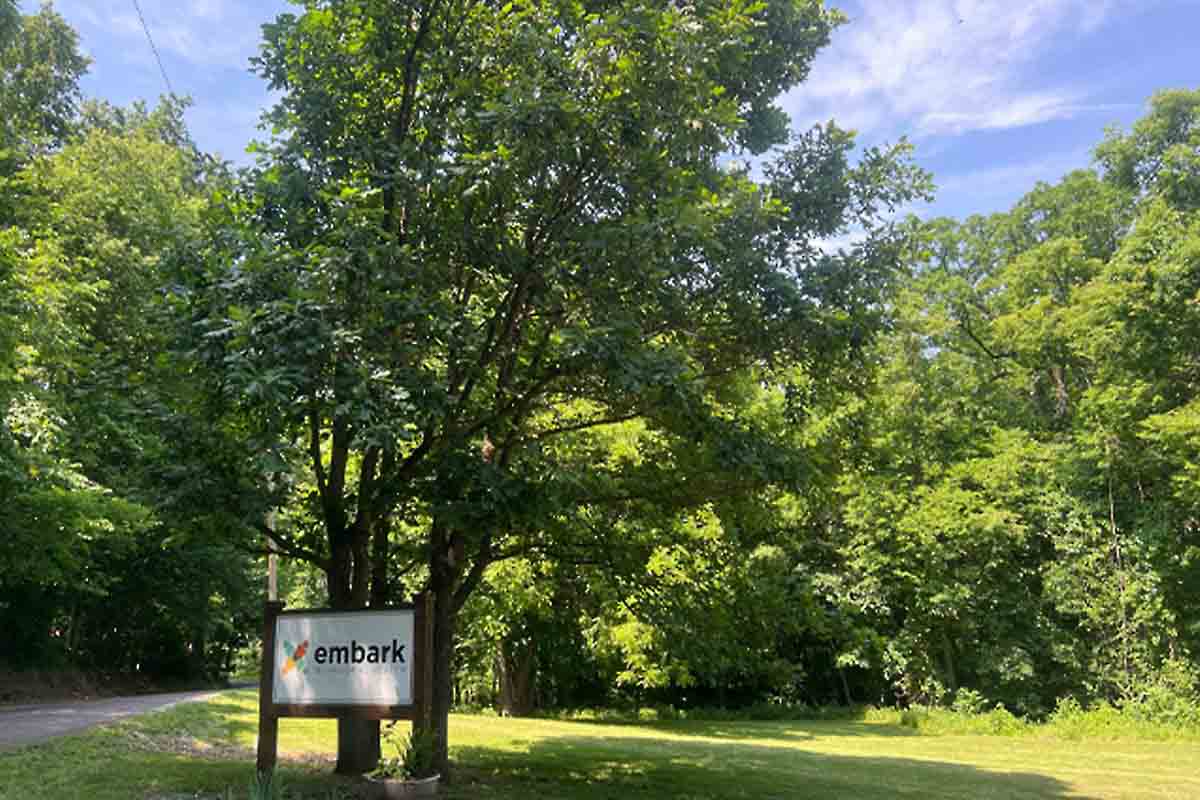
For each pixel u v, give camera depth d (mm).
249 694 23766
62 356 16141
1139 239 25500
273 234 9242
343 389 7102
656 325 10094
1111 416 25750
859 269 10125
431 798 8766
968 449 30453
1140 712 24469
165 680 35781
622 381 7855
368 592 11383
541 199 9258
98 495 16922
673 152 9000
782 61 10703
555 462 10508
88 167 24797
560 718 28141
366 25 9859
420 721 8453
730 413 12211
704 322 10172
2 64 22062
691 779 12164
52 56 26703
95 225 21891
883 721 28281
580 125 8391
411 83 10031
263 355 7000
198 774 9461
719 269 9602
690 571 12352
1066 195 34906
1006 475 28141
